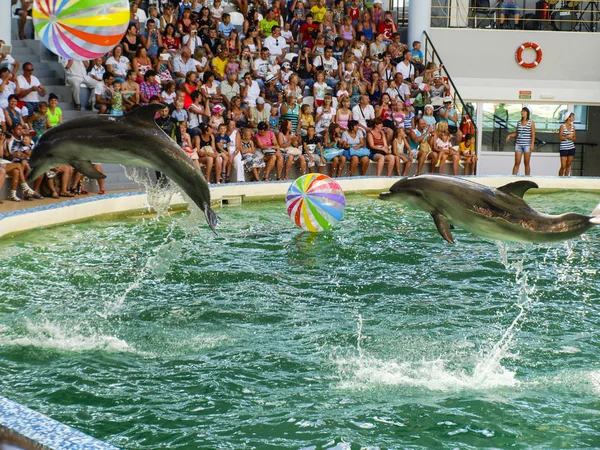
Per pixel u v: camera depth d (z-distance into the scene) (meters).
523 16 23.80
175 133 15.78
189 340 7.11
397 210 14.57
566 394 5.94
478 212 5.24
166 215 13.51
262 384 6.08
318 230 12.03
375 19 21.94
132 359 6.61
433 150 19.16
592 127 24.22
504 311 8.16
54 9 8.06
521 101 23.62
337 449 4.97
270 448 4.98
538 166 24.11
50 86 16.39
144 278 9.27
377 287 9.04
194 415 5.48
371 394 5.90
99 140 5.84
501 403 5.75
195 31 18.33
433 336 7.30
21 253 10.31
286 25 20.20
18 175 13.05
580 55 23.58
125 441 5.06
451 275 9.65
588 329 7.58
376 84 19.56
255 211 14.44
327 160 17.89
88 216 12.77
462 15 23.75
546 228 5.23
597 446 5.07
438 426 5.35
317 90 18.80
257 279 9.31
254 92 17.88
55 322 7.54
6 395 5.78
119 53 16.41
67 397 5.77
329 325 7.61
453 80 23.45
